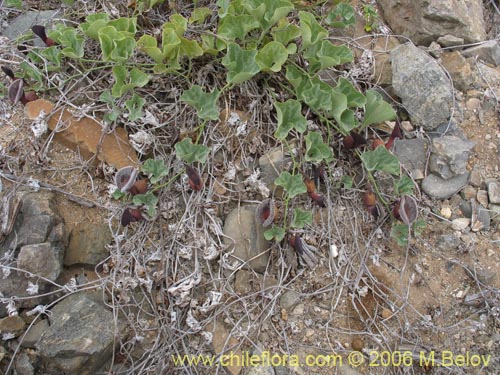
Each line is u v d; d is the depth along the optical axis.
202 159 0.52
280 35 0.57
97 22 0.55
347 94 0.57
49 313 0.49
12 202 0.50
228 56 0.55
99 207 0.53
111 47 0.54
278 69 0.54
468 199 0.58
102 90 0.56
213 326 0.50
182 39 0.54
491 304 0.53
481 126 0.61
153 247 0.52
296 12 0.64
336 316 0.53
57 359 0.47
